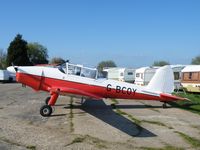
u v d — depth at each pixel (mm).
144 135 8508
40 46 80000
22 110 12602
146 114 12227
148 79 31234
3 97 18297
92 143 7449
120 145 7375
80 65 13328
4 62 74875
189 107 14422
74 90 12203
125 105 14906
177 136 8469
